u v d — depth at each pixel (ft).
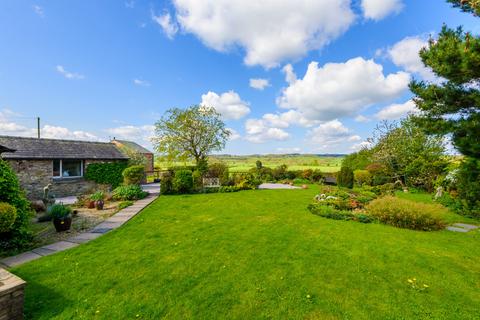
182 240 19.42
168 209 32.83
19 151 43.27
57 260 15.19
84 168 53.62
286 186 66.18
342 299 11.07
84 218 27.27
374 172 63.67
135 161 68.54
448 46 18.65
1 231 15.84
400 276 13.35
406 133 61.62
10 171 18.74
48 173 46.88
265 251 16.96
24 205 18.92
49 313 9.76
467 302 10.95
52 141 52.31
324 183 73.00
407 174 58.13
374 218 26.45
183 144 77.77
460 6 19.60
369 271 13.88
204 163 67.67
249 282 12.53
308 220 26.58
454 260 15.65
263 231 22.08
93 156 54.39
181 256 15.99
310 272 13.73
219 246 17.97
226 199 41.91
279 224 24.73
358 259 15.61
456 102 21.31
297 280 12.78
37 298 10.84
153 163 94.79
